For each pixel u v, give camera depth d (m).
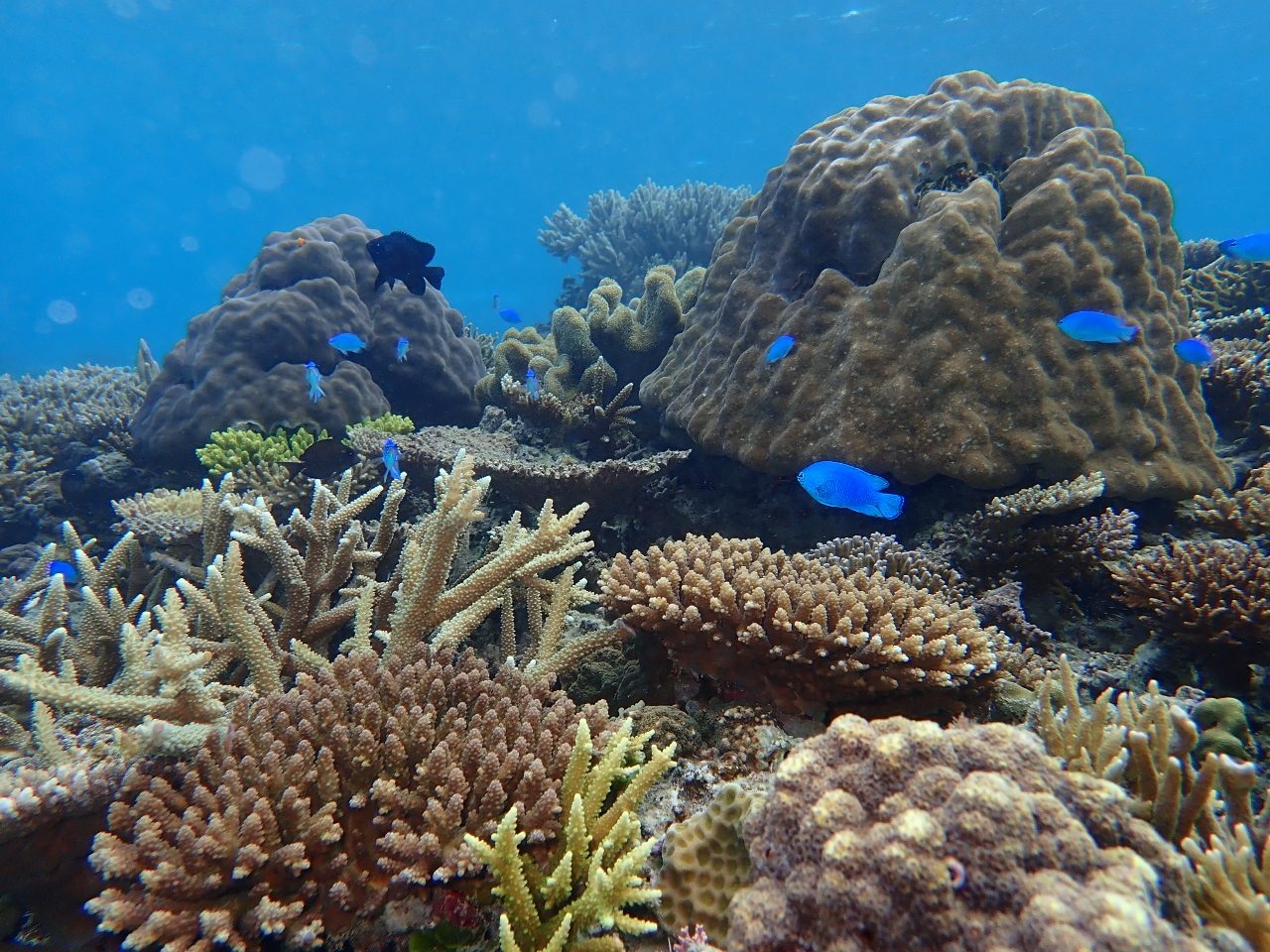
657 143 91.06
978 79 6.18
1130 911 1.25
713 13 64.38
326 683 2.74
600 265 15.53
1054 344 4.93
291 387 7.43
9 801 2.10
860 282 5.64
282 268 8.16
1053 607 4.56
